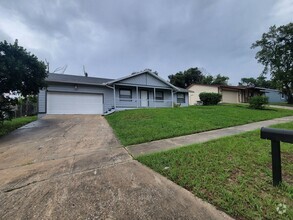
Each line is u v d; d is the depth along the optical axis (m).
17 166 4.00
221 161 3.53
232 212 2.04
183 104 22.38
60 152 4.96
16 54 8.63
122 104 17.67
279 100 33.56
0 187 2.95
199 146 4.59
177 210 2.13
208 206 2.19
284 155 3.72
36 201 2.46
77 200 2.43
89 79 17.39
